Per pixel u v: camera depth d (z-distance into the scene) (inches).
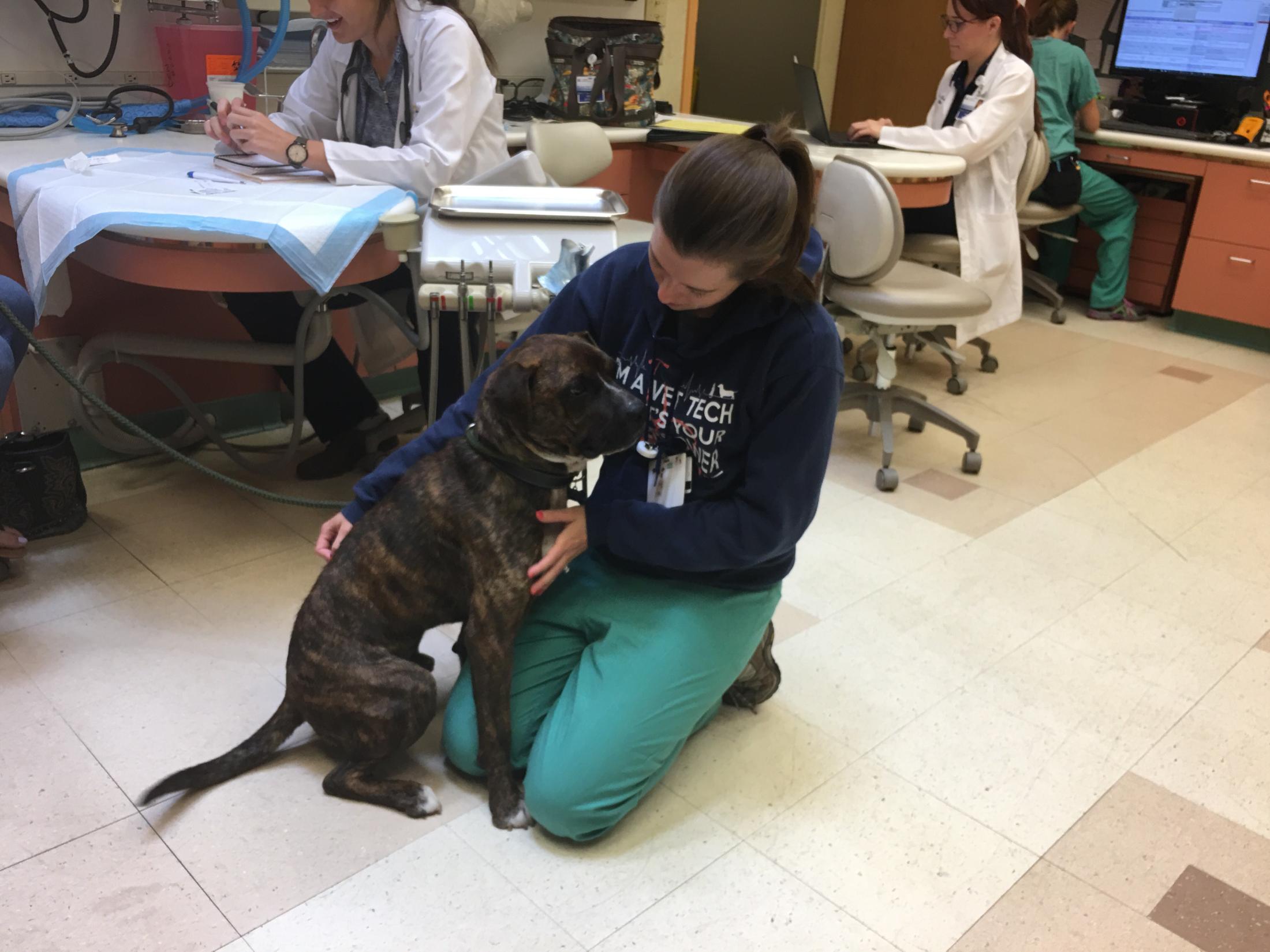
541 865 58.9
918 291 113.0
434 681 61.1
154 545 93.0
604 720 58.7
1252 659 85.7
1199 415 144.5
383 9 87.3
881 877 59.8
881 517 108.5
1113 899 59.3
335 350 106.8
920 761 70.3
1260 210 172.4
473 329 96.4
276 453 114.0
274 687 74.0
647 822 63.0
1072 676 81.7
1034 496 115.8
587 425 53.8
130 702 71.4
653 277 59.7
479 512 57.5
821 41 222.4
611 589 64.2
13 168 82.2
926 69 215.2
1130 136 184.9
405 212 77.5
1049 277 209.2
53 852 57.8
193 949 52.0
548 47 139.0
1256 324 177.6
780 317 55.5
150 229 70.7
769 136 49.4
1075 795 67.9
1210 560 102.7
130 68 113.0
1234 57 183.0
